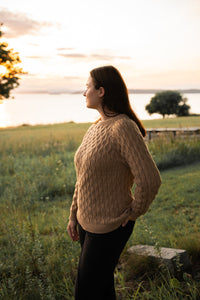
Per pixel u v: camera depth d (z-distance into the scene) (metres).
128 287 2.47
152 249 2.92
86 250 1.71
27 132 26.70
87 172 1.67
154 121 39.59
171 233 3.59
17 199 5.65
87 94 1.81
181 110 92.50
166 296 2.19
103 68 1.77
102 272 1.70
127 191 1.71
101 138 1.66
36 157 11.95
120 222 1.65
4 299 2.35
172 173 7.90
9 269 2.81
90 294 1.72
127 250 3.06
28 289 2.45
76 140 15.81
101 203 1.67
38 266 2.71
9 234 3.33
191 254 2.95
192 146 10.24
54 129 30.67
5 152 12.38
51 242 3.33
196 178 6.86
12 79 31.61
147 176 1.53
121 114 1.74
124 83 1.79
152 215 4.58
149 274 2.65
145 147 1.59
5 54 29.77
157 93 95.38
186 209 4.76
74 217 2.07
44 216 4.71
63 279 2.61
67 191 6.60
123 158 1.63
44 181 6.79
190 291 2.20
